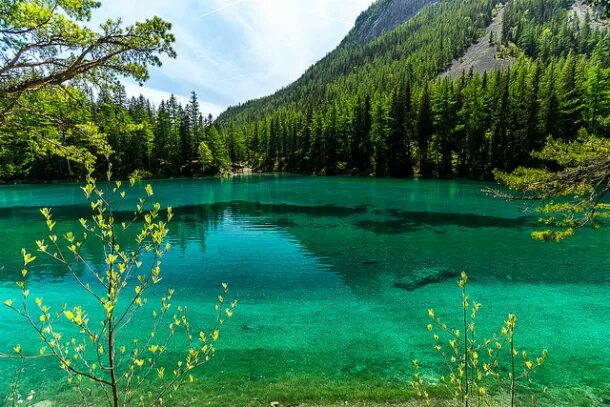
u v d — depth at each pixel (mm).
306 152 77375
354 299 10703
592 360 7246
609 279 12062
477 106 51938
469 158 52875
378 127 60875
